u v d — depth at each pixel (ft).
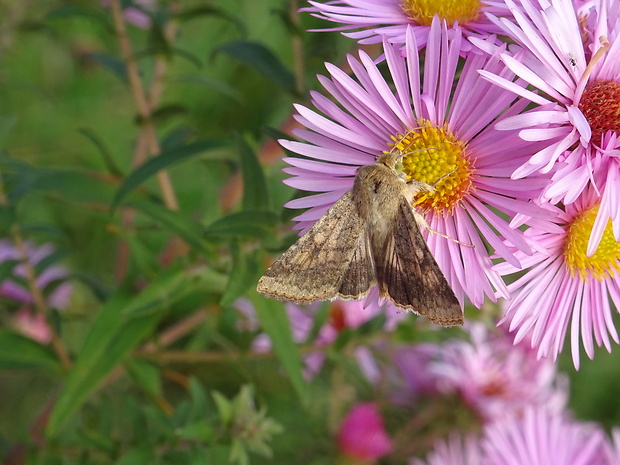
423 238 0.37
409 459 0.64
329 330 0.62
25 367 0.52
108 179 0.55
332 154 0.38
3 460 0.55
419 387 0.67
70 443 0.52
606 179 0.36
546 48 0.36
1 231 0.52
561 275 0.40
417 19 0.40
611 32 0.39
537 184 0.37
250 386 0.49
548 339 0.40
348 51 0.47
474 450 0.62
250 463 0.64
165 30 0.58
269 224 0.44
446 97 0.38
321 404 0.65
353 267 0.38
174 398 0.70
